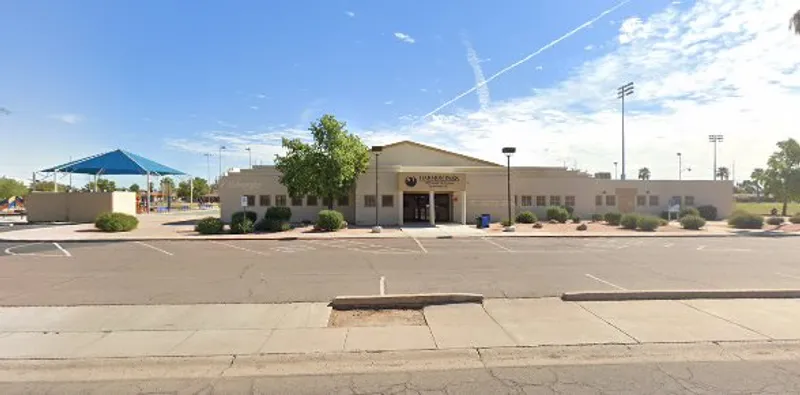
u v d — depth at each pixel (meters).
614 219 29.22
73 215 33.12
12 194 58.75
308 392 4.38
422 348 5.55
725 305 7.38
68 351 5.46
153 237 21.06
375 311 7.29
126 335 6.07
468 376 4.74
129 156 45.56
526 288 9.12
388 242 19.62
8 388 4.51
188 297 8.41
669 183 36.66
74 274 11.12
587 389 4.38
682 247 17.31
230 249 16.97
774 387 4.37
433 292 8.84
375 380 4.66
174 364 5.12
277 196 31.78
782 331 6.05
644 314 6.89
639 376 4.68
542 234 22.77
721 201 37.03
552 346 5.58
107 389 4.48
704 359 5.15
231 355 5.35
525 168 33.47
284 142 28.67
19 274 11.13
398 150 35.00
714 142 66.12
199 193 95.25
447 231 24.86
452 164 35.31
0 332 6.21
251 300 8.16
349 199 31.77
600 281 9.88
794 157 39.22
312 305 7.73
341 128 29.27
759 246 17.62
